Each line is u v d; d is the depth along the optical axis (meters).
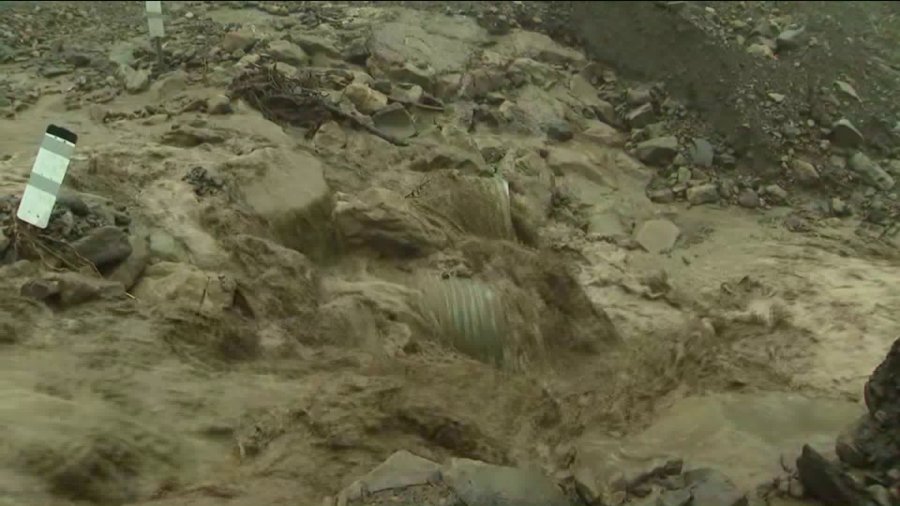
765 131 6.06
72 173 4.26
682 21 6.59
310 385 3.38
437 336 4.18
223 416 3.05
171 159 4.55
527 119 6.16
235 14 6.82
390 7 7.06
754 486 3.00
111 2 7.24
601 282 4.87
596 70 6.81
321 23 6.64
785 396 3.68
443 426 3.29
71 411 2.79
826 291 4.68
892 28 7.00
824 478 2.83
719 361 4.07
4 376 2.88
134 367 3.11
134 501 2.63
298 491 2.78
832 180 5.88
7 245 3.44
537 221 5.29
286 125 5.33
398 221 4.52
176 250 3.91
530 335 4.39
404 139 5.48
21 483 2.48
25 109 5.30
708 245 5.39
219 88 5.54
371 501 2.60
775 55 6.61
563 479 3.07
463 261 4.54
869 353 4.05
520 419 3.53
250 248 3.99
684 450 3.27
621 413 3.68
